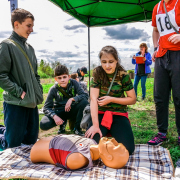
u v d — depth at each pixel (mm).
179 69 2684
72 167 2021
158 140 3033
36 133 3152
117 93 2684
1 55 2576
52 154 2146
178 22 2643
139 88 10594
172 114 5043
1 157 2467
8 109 2795
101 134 2469
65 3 5344
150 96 7844
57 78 3615
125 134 2494
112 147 2031
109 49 2441
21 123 2812
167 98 2947
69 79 3842
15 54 2654
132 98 2654
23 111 2824
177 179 1989
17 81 2717
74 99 3660
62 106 3818
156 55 2949
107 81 2648
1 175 2021
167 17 2703
